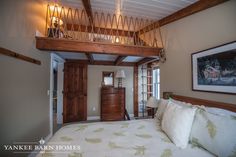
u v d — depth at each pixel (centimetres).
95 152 131
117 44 297
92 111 514
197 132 144
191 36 244
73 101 488
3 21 162
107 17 332
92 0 255
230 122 122
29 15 229
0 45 157
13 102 182
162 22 319
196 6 230
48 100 320
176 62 280
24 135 211
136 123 221
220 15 193
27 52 222
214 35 201
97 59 496
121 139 161
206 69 209
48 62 321
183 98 243
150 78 562
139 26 379
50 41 264
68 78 485
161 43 327
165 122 176
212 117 137
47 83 314
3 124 163
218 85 190
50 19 303
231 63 173
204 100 205
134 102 555
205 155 129
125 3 264
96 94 519
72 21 349
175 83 282
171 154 129
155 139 161
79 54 405
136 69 557
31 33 236
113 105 471
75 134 175
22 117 205
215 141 124
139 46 309
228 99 178
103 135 173
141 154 129
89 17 313
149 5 266
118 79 542
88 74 514
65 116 473
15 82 187
